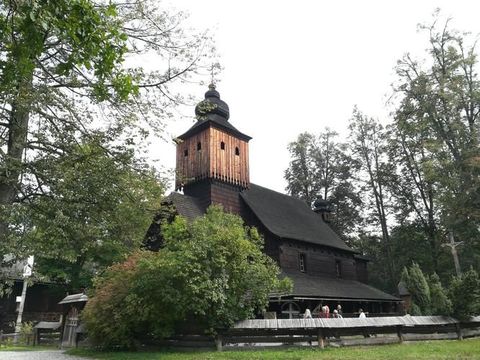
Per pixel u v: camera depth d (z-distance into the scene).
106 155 11.26
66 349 20.12
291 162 53.47
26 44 6.64
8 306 34.06
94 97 10.72
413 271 28.67
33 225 10.97
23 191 10.62
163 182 12.45
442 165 33.66
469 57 34.38
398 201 46.56
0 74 7.54
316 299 24.58
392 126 44.22
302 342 16.00
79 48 6.74
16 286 34.94
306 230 32.16
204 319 15.92
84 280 29.69
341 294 27.02
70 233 10.93
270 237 28.16
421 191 44.25
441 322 18.62
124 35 6.93
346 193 49.69
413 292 28.23
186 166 29.73
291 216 33.19
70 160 10.66
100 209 11.14
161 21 11.56
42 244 11.24
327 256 32.12
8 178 9.77
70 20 6.34
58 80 10.68
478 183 31.14
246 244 16.64
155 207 12.47
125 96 8.16
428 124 35.66
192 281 15.27
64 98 10.40
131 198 11.62
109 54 6.84
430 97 34.94
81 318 18.98
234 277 16.39
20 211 9.98
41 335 25.09
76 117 10.81
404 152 44.41
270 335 15.98
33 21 6.05
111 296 17.42
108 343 17.44
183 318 16.25
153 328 16.42
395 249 46.41
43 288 36.12
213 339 16.06
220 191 28.66
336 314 23.41
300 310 25.88
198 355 14.36
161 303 16.23
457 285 19.94
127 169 11.41
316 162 52.44
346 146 51.47
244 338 15.96
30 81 9.78
